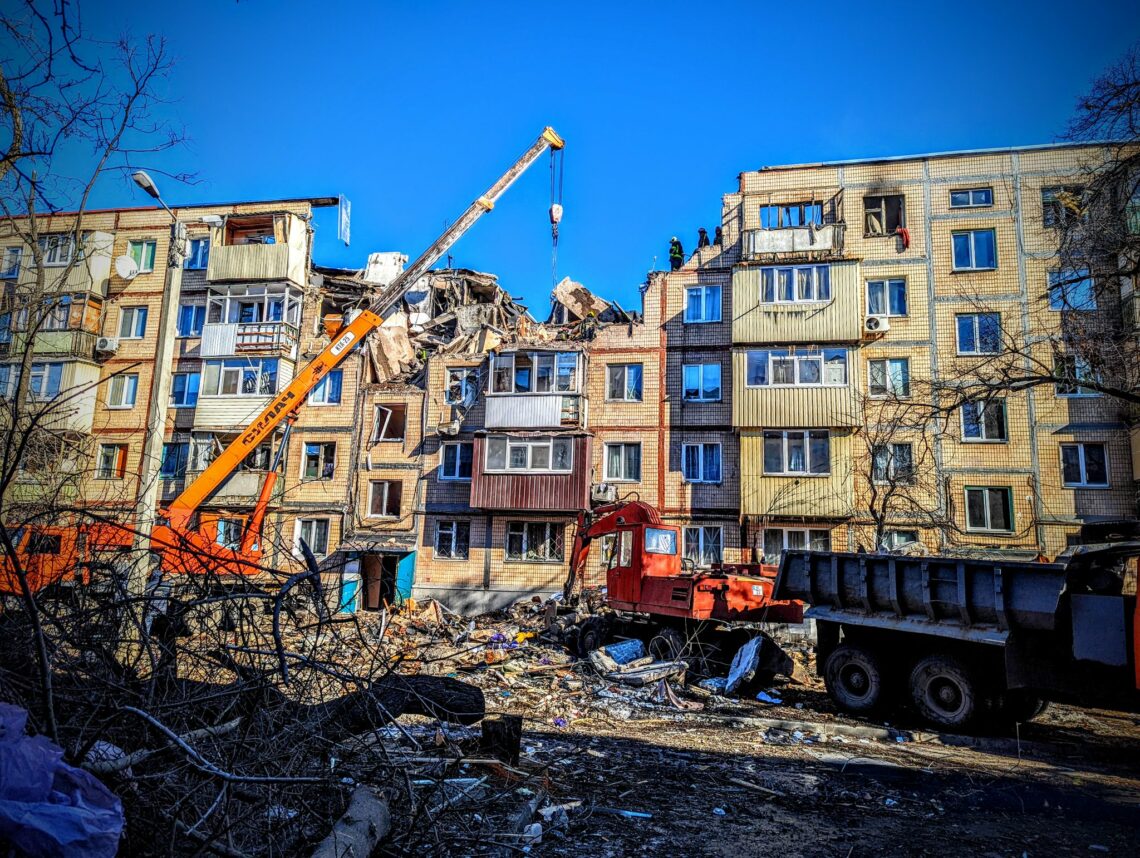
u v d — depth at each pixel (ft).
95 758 11.12
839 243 84.74
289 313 99.14
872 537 78.84
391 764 15.76
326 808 14.32
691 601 45.19
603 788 22.06
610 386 90.38
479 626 72.08
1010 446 78.13
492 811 18.43
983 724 35.01
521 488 86.89
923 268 84.33
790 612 43.98
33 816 8.46
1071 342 48.29
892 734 32.71
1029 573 31.01
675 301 90.48
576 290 111.55
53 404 19.01
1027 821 20.57
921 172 86.48
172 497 94.07
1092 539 32.73
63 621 13.16
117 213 104.94
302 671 16.15
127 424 98.12
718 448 86.02
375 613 67.00
